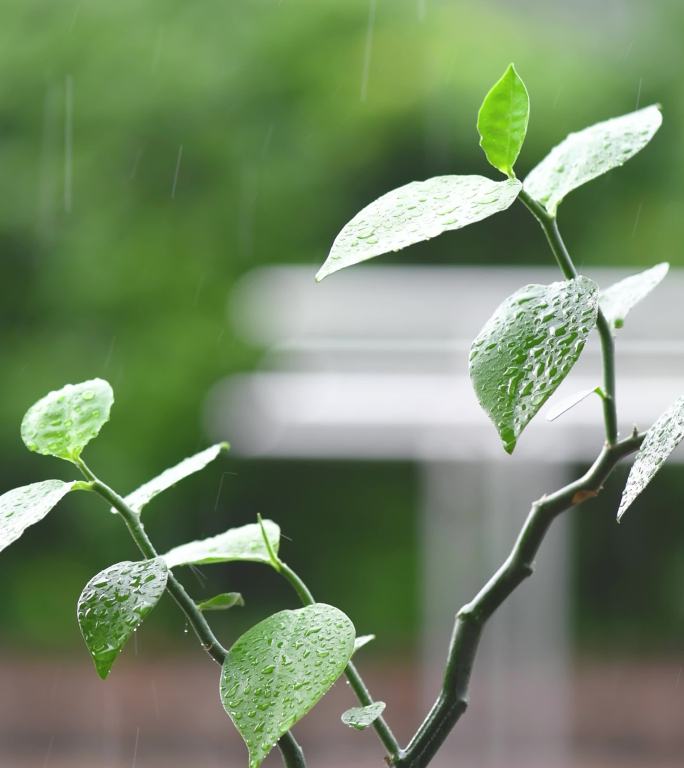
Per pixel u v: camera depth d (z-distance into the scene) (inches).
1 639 402.3
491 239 406.0
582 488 29.5
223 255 389.4
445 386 239.3
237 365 384.2
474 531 283.4
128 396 382.0
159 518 401.4
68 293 384.5
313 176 394.3
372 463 430.6
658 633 420.8
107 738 307.4
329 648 27.0
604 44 397.1
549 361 25.2
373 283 249.8
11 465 380.8
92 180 387.2
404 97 395.5
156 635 404.8
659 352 221.8
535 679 281.9
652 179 392.2
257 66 393.4
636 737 309.4
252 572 426.9
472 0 407.8
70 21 388.8
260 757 25.2
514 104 29.5
